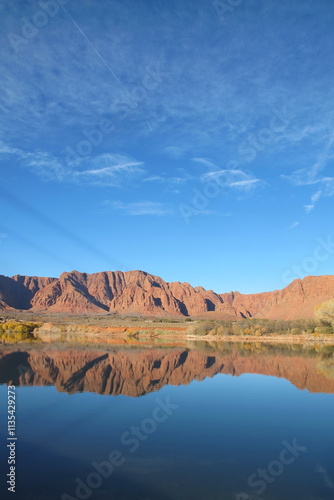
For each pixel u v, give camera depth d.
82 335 90.81
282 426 16.20
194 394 22.47
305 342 67.81
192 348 52.84
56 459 12.38
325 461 12.49
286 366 34.56
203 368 33.06
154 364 34.72
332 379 28.11
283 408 19.33
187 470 11.66
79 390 22.94
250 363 36.50
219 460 12.50
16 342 61.12
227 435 15.06
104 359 37.62
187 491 10.24
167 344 60.69
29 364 33.00
